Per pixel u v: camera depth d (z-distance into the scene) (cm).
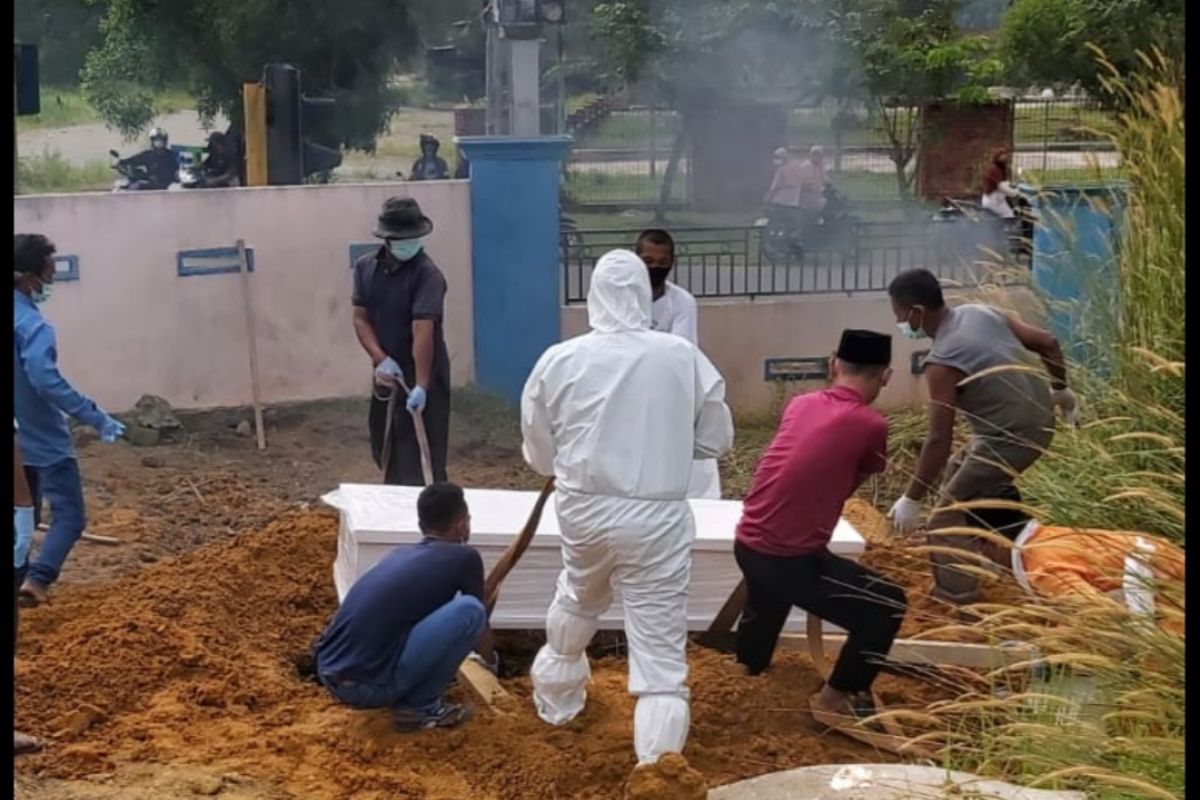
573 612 542
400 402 777
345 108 1920
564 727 562
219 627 641
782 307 1136
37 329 642
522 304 1111
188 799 492
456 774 535
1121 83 859
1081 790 467
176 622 635
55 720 547
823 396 568
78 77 2323
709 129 2220
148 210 1016
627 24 2111
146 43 1917
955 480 649
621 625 629
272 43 1867
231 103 1938
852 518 799
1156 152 752
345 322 1079
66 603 668
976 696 550
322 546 741
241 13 1830
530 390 523
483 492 689
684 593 521
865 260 1380
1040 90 2225
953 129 2148
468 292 1107
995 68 2114
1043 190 874
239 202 1041
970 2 2450
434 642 539
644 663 517
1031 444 643
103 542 776
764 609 581
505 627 622
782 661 620
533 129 1131
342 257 1073
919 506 661
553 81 2164
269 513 857
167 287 1027
